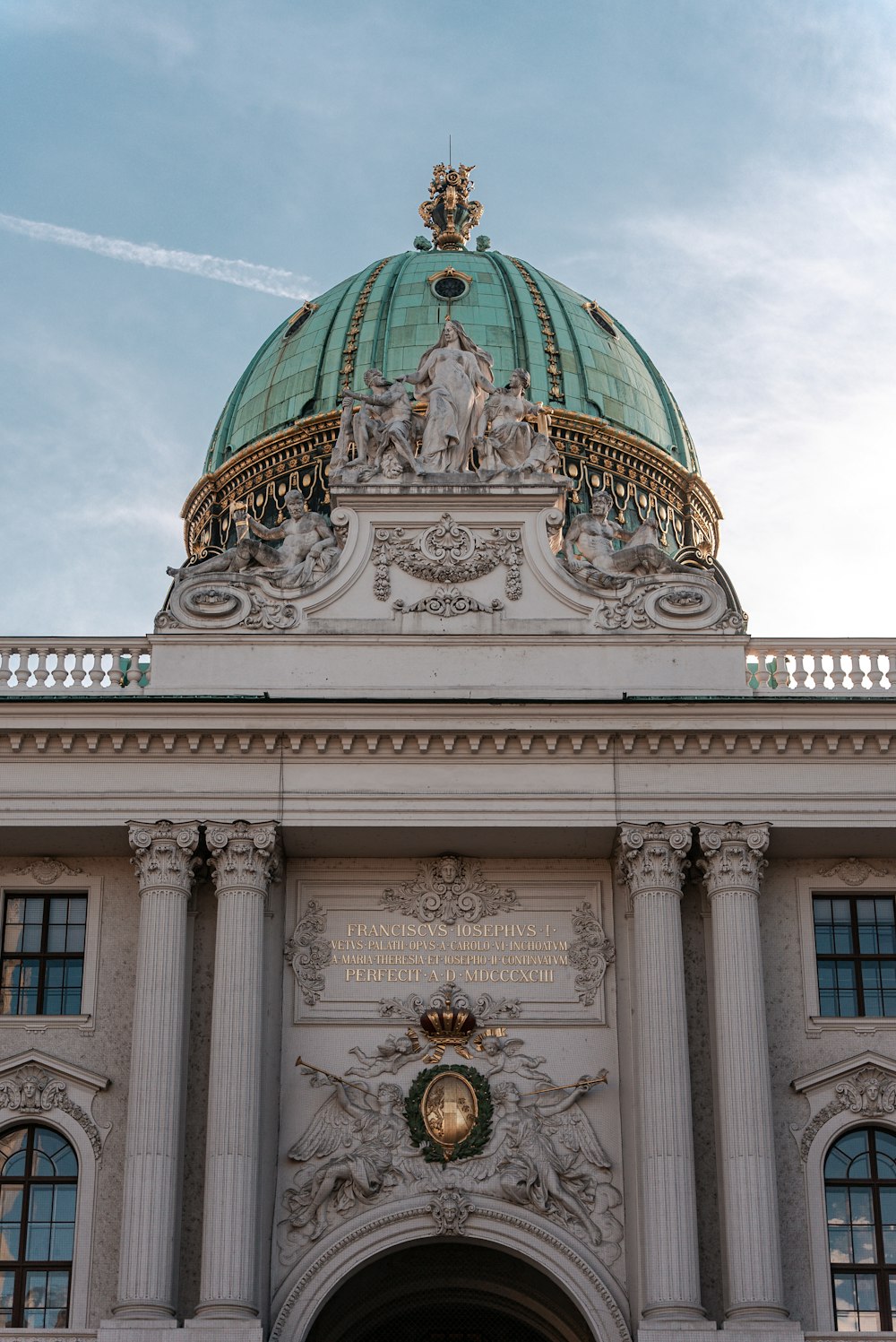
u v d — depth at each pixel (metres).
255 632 42.19
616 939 41.62
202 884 41.28
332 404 55.78
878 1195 40.00
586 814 40.81
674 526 56.16
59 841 41.31
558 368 56.03
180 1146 39.03
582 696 41.41
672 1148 38.56
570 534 43.41
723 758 41.28
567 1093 40.47
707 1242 39.00
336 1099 40.41
